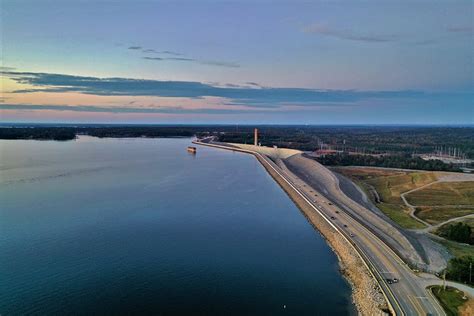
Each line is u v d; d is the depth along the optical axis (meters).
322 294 69.38
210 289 70.31
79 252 85.81
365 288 67.62
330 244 94.62
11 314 61.31
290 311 63.66
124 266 78.94
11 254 84.38
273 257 85.81
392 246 87.81
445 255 86.69
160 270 77.50
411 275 70.62
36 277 73.50
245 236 99.81
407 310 58.31
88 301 65.31
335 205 125.94
